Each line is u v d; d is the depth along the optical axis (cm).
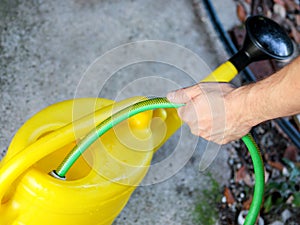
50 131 112
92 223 113
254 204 115
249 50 119
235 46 190
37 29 169
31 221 106
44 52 166
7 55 162
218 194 158
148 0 186
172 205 153
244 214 157
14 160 98
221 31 187
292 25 203
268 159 169
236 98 103
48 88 161
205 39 185
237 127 107
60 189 104
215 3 195
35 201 104
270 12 202
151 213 150
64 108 116
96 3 180
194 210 154
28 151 99
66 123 114
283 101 95
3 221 106
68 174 113
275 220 159
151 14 184
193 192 156
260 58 119
